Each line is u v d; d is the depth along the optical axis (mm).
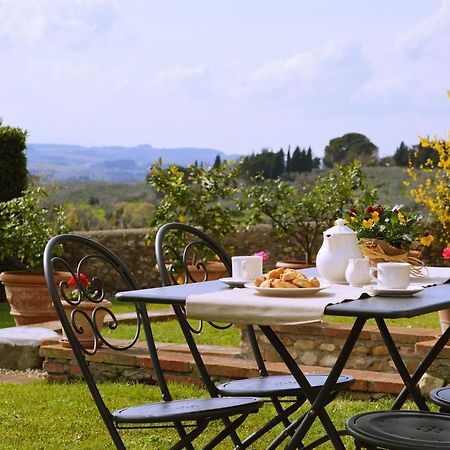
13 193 11844
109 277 12227
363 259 3195
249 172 13781
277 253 11930
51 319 8789
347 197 10008
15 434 4520
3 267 11820
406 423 2758
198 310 2832
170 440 4359
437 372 5059
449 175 9977
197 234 3945
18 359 6590
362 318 2869
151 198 17062
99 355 5914
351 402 4977
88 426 4676
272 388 3408
